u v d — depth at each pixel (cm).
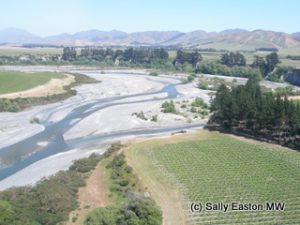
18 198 7394
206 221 6906
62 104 18188
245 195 7994
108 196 8094
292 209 7394
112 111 16400
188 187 8369
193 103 17675
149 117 15400
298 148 11344
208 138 12406
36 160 10756
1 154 11188
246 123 12862
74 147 11869
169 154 10600
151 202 6725
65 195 7744
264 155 10650
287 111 11719
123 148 11138
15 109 16550
